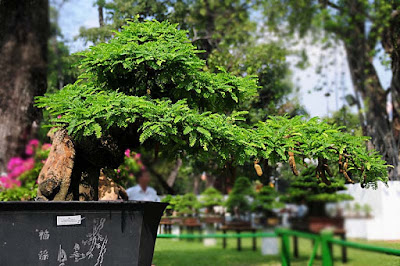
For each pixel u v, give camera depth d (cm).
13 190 519
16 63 852
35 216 219
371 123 909
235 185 948
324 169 273
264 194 890
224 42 947
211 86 274
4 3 843
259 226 852
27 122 827
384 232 627
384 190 639
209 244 812
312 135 266
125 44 271
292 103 841
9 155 802
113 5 783
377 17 938
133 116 238
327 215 676
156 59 257
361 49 980
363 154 269
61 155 289
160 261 511
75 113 245
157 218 258
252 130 265
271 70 862
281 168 780
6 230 214
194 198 1030
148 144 293
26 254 215
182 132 248
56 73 918
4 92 827
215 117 250
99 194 461
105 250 226
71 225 223
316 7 1035
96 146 276
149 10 791
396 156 841
